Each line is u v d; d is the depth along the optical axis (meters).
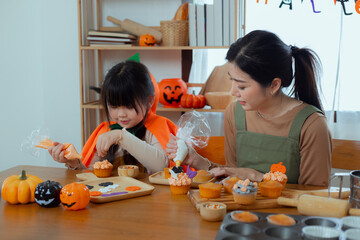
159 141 1.55
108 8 2.86
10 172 1.37
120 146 1.53
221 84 2.54
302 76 1.34
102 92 1.47
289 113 1.33
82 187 0.98
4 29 2.97
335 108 2.48
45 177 1.30
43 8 2.78
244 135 1.42
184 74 2.80
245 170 1.29
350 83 2.44
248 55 1.15
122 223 0.89
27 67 2.98
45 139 1.31
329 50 2.46
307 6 2.47
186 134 1.37
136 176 1.30
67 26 2.77
